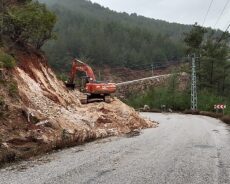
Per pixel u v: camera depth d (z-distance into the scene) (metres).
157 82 108.56
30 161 11.76
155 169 10.38
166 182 8.89
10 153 11.90
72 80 26.52
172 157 12.45
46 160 11.89
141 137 18.89
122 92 104.31
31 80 19.14
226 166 11.02
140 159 11.98
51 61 132.75
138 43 177.00
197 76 94.25
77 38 155.50
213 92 91.56
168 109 79.62
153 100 87.94
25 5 21.59
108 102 25.12
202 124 32.16
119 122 22.81
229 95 93.62
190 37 95.81
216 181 9.05
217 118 48.78
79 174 9.70
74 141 15.66
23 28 20.47
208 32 95.44
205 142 17.12
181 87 96.50
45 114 17.34
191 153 13.45
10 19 20.05
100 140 17.47
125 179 9.13
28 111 15.70
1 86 15.83
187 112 63.81
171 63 169.75
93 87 24.53
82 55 146.50
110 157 12.35
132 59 161.62
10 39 20.38
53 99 19.80
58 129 16.45
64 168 10.51
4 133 13.70
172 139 18.16
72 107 21.44
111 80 146.12
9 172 10.12
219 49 93.75
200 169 10.48
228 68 94.19
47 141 14.64
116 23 191.25
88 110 22.17
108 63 157.62
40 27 20.92
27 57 20.59
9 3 21.95
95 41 158.25
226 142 17.62
